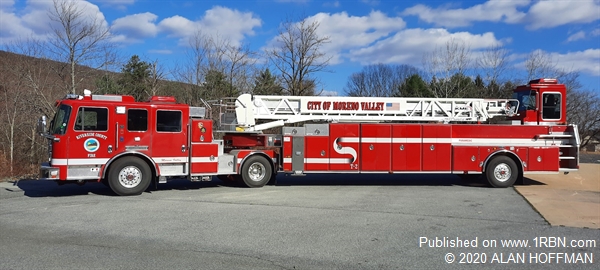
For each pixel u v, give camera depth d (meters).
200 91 23.33
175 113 11.73
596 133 44.34
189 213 8.73
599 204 10.05
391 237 6.91
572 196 11.30
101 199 10.49
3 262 5.56
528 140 13.45
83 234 7.01
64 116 10.73
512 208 9.51
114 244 6.43
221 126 13.31
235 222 7.91
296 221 8.00
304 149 13.13
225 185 13.43
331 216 8.47
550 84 13.89
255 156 12.89
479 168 13.23
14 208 9.26
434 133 13.29
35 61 19.14
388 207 9.48
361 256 5.93
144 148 11.33
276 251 6.12
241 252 6.06
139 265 5.48
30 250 6.11
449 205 9.82
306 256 5.90
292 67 24.83
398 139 13.26
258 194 11.40
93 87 20.61
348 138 13.21
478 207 9.59
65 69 19.12
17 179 15.39
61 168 10.56
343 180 14.88
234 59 24.58
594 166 18.19
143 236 6.89
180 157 11.76
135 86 22.72
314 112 13.66
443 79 29.94
